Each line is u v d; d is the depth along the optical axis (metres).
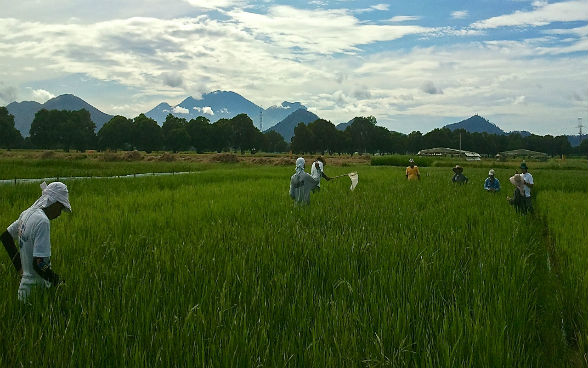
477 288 5.13
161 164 48.41
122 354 3.39
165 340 3.60
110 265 5.97
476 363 3.61
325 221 9.88
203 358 3.28
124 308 4.22
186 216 10.41
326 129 154.88
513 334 4.12
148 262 6.10
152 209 11.96
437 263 6.00
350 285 5.03
